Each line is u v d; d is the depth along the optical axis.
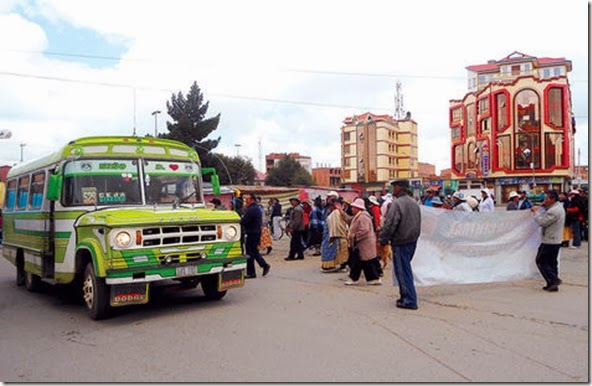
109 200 8.46
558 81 64.00
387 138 94.81
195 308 8.22
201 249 7.91
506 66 77.69
